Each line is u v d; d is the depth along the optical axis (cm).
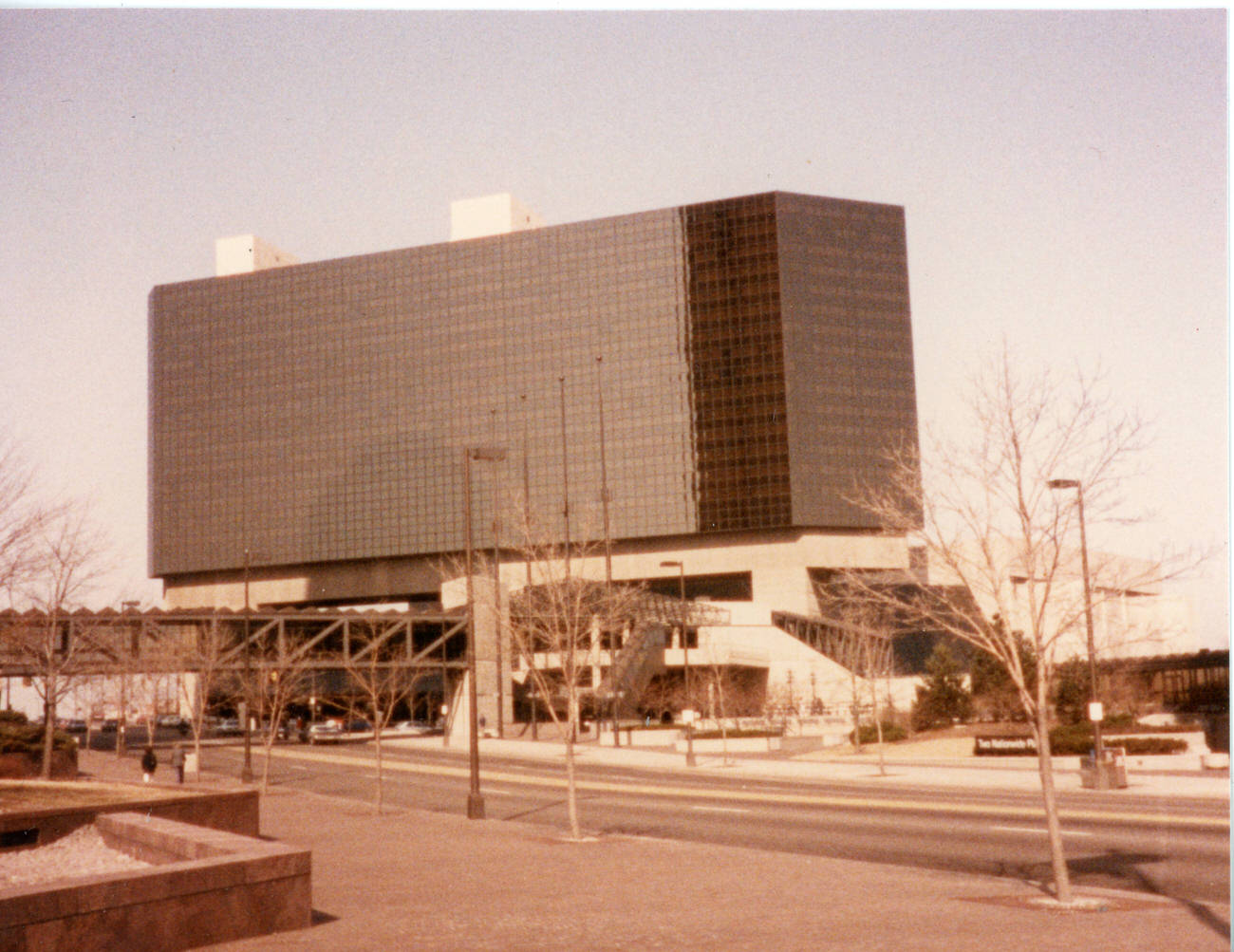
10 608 4203
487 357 16438
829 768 5184
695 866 2002
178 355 18100
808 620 11956
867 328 15250
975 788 3878
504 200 16875
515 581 10725
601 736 8069
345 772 5581
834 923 1352
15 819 2059
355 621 9375
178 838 1628
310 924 1398
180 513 17712
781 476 14762
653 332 15638
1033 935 1235
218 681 8512
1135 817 2670
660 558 15250
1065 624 1872
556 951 1187
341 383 17188
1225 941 1187
